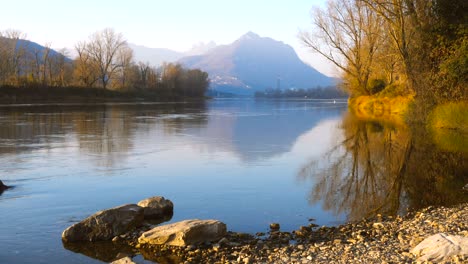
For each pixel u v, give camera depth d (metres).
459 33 29.70
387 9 33.66
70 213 10.90
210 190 13.45
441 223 9.21
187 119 46.06
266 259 7.59
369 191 13.40
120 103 92.25
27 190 13.28
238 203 11.95
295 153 21.41
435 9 31.92
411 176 15.62
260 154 20.98
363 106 63.88
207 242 8.69
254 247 8.32
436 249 6.92
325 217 10.64
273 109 78.19
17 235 9.27
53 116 45.75
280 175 15.85
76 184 14.15
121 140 26.09
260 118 50.06
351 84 67.81
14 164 17.66
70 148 22.36
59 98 89.00
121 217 9.55
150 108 71.38
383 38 47.56
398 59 37.94
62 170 16.47
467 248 6.86
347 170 16.84
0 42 89.62
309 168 17.28
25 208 11.30
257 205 11.74
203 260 7.79
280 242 8.62
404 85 46.38
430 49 32.38
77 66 105.38
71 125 35.66
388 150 22.12
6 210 11.10
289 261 7.41
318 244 8.29
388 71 53.38
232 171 16.58
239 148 23.03
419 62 33.28
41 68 102.19
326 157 20.11
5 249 8.48
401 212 10.98
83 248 8.55
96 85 117.38
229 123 41.31
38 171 16.25
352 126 36.97
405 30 34.44
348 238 8.66
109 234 9.14
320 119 47.75
